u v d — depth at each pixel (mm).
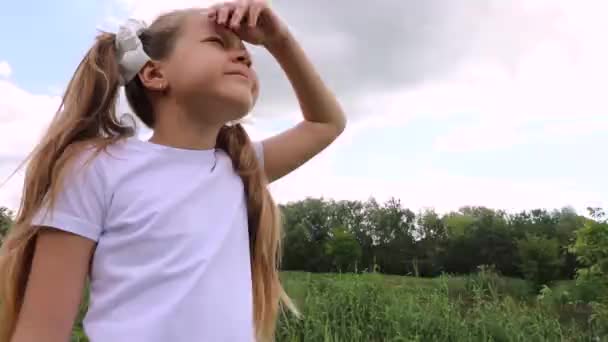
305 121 1445
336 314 3947
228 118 1114
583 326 4566
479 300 4559
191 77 1068
